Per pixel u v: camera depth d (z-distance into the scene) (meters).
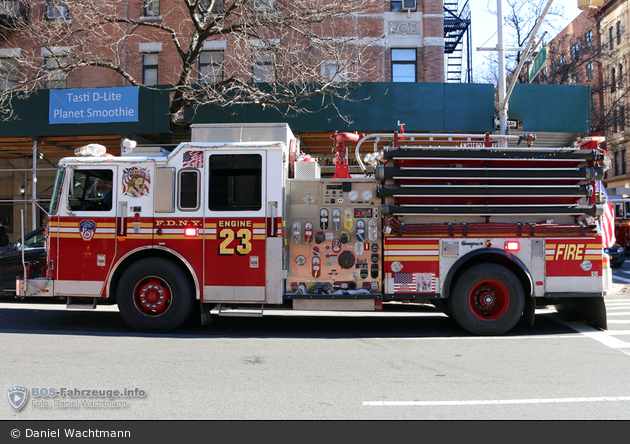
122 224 6.74
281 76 13.94
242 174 6.62
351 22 16.17
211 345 6.10
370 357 5.54
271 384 4.52
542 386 4.48
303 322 7.86
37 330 7.01
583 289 6.63
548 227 6.61
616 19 35.41
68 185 6.88
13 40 16.59
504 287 6.53
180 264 6.76
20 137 13.63
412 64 16.72
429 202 6.62
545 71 28.75
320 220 6.69
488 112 13.61
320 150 16.36
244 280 6.55
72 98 13.29
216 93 12.37
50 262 6.84
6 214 18.20
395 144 6.81
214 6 16.17
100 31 15.20
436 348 5.98
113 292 6.82
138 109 13.15
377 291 6.65
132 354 5.59
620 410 3.88
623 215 22.16
